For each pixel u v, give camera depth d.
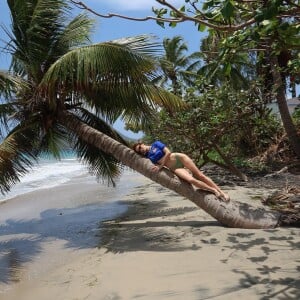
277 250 6.44
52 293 5.75
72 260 7.31
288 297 4.64
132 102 10.23
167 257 6.61
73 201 14.77
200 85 15.00
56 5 10.33
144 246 7.51
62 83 9.88
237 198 11.27
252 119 16.36
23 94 10.38
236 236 7.47
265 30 3.85
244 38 4.24
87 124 10.66
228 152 19.14
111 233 9.02
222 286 5.16
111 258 7.00
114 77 9.55
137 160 9.35
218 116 15.12
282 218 8.39
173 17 4.79
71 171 31.61
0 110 10.34
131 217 10.76
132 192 16.06
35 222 11.28
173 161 8.98
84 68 8.89
